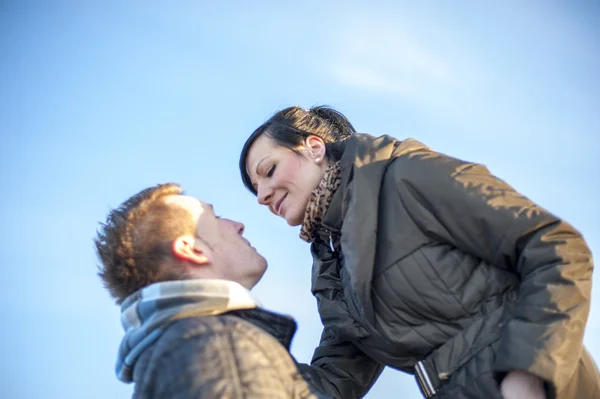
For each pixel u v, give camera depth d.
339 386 3.03
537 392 2.30
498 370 2.34
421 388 2.61
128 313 2.44
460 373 2.51
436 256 2.56
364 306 2.59
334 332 2.94
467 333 2.52
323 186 2.83
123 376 2.42
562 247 2.37
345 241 2.59
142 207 2.62
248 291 2.53
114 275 2.55
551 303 2.31
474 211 2.48
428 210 2.57
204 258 2.58
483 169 2.60
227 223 2.77
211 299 2.41
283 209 3.05
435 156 2.63
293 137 3.03
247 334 2.27
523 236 2.42
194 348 2.20
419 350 2.62
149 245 2.55
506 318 2.48
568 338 2.28
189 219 2.64
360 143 2.73
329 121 3.18
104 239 2.61
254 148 3.08
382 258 2.61
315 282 2.99
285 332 2.47
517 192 2.54
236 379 2.13
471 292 2.53
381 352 2.76
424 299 2.56
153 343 2.32
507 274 2.53
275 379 2.19
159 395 2.19
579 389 2.51
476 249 2.52
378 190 2.61
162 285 2.43
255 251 2.78
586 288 2.34
